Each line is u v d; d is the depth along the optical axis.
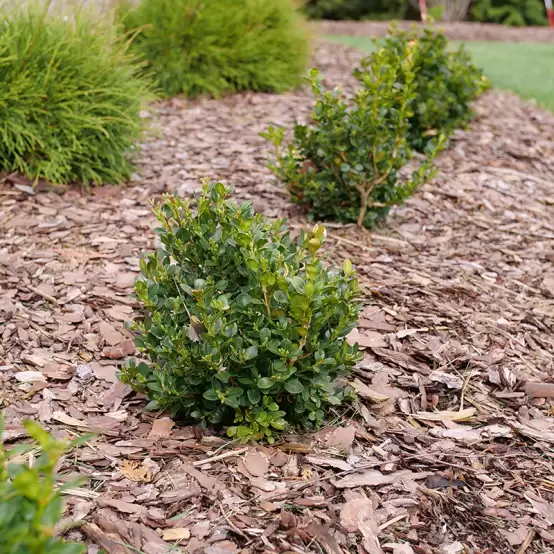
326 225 4.27
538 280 3.89
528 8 17.81
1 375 2.65
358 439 2.48
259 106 6.59
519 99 7.84
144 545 1.92
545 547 2.07
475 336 3.24
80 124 4.41
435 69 5.87
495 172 5.45
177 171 4.85
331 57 9.08
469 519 2.15
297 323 2.32
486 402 2.78
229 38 6.98
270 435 2.39
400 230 4.36
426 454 2.43
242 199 4.49
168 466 2.25
